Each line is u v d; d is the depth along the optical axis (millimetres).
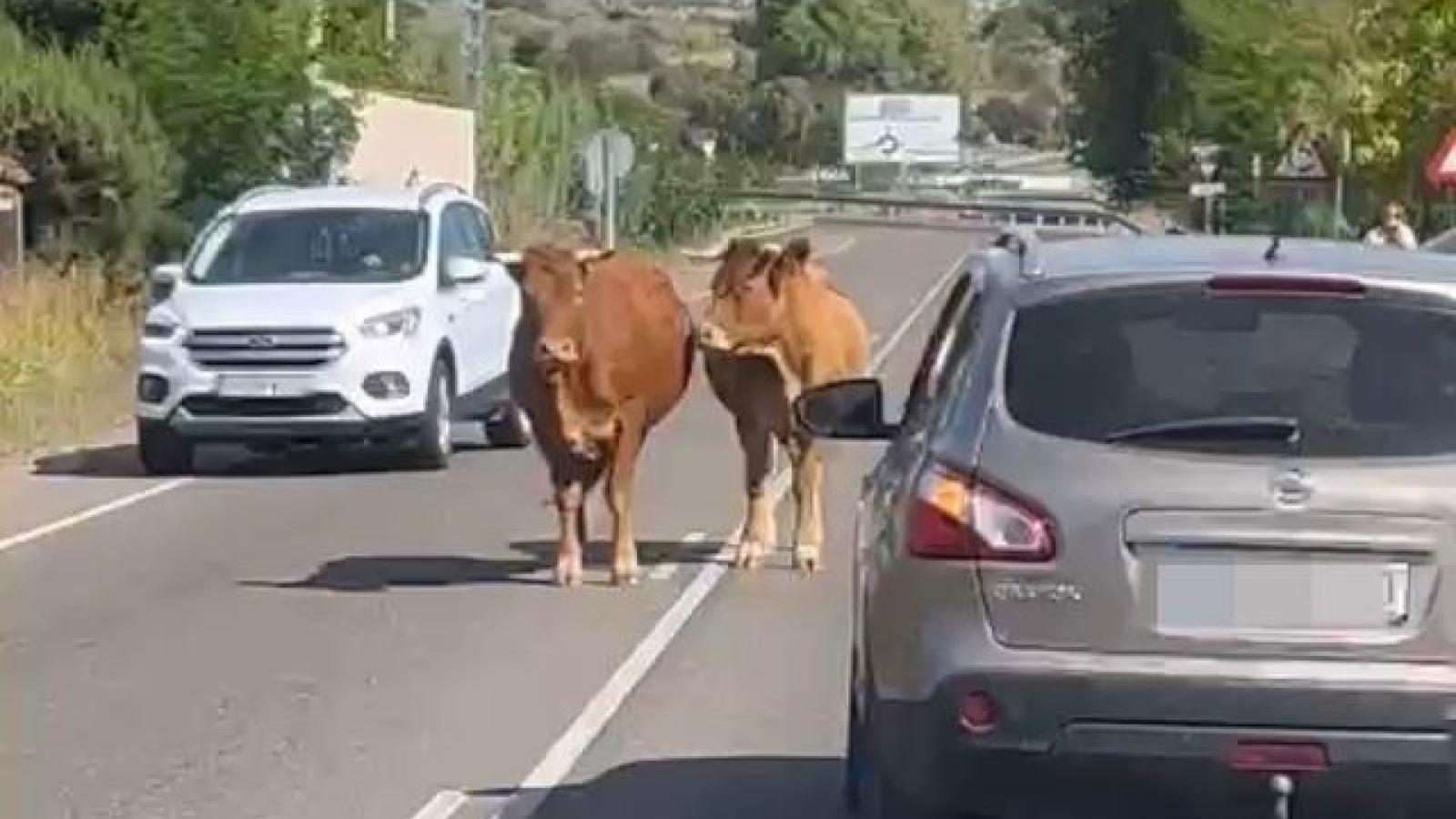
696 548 18266
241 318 22844
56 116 35969
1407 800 8273
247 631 14984
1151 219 69188
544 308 16188
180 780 11242
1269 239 9492
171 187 38219
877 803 9250
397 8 65750
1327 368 8477
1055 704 8266
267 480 22766
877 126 125250
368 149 52344
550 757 11703
